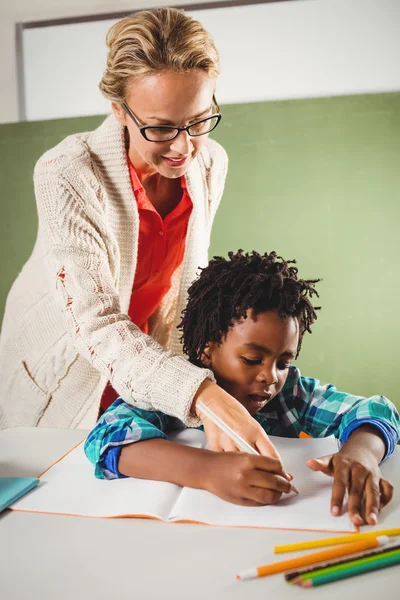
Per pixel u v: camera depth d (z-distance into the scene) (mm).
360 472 672
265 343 823
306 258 2186
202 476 676
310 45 2131
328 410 926
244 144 2172
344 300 2180
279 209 2180
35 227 2279
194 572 522
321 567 513
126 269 1041
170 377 719
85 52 2211
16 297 1190
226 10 2135
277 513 628
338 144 2129
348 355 2189
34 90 2258
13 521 626
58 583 512
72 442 882
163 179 1064
